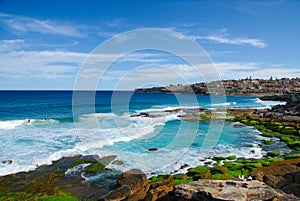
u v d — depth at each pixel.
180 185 11.30
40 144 22.00
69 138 24.09
